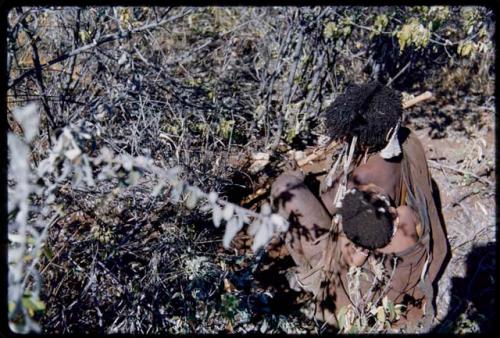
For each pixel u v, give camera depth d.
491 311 3.36
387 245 2.90
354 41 4.64
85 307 2.91
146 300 2.98
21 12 2.95
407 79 5.19
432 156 4.55
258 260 3.43
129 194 3.20
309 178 4.06
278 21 4.34
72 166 1.98
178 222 3.42
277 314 3.26
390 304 2.93
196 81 4.23
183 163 3.37
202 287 3.00
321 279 3.18
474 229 3.98
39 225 2.31
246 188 4.12
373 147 3.02
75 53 2.88
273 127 4.51
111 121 3.11
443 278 3.63
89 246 3.04
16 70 3.33
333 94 4.52
